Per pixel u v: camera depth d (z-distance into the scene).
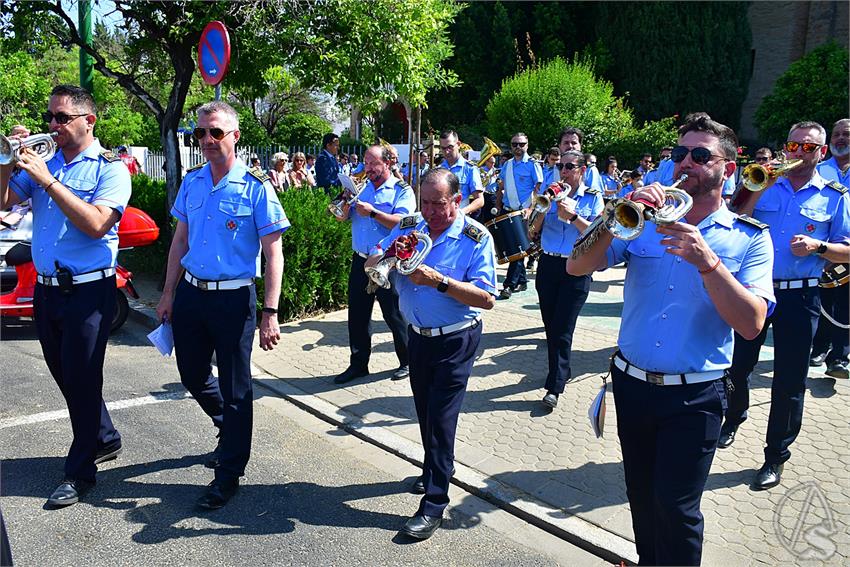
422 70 9.45
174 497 3.88
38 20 8.21
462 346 3.61
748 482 4.04
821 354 6.16
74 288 3.75
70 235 3.73
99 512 3.70
